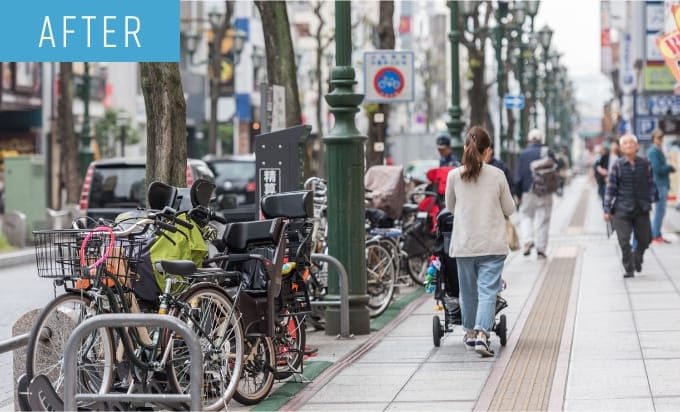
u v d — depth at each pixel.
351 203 24.72
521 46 82.50
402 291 32.72
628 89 116.50
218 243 18.27
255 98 149.38
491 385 18.11
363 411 16.59
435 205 33.16
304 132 24.03
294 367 19.12
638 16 94.44
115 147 100.44
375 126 48.34
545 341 22.34
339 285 24.31
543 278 34.09
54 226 59.19
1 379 21.55
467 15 73.06
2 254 50.09
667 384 17.55
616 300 28.11
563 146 164.12
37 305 33.78
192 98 130.75
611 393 17.06
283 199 19.59
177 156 23.16
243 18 145.50
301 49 158.50
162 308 15.73
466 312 21.62
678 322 23.94
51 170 96.38
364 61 39.62
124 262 15.63
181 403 15.52
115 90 116.44
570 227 61.47
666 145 86.12
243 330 17.11
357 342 23.44
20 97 89.69
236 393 17.00
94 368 15.34
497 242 21.08
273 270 17.62
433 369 19.91
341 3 24.67
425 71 160.38
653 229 45.41
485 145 21.31
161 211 16.38
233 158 46.00
